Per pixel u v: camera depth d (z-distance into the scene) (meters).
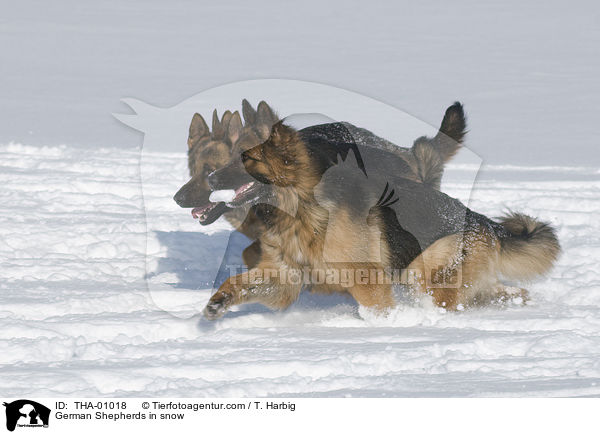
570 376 6.27
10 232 11.08
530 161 18.05
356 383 6.10
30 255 10.16
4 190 13.80
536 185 15.40
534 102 26.78
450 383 6.09
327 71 32.44
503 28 48.12
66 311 7.91
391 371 6.46
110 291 8.58
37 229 11.27
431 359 6.65
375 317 8.00
